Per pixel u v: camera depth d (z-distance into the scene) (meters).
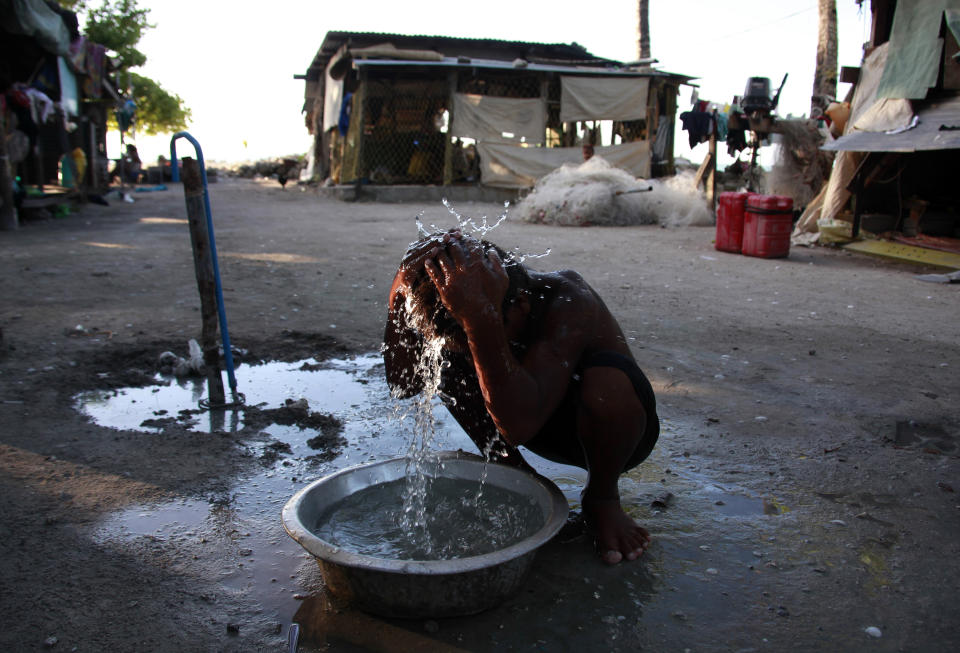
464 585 1.94
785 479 3.02
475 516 2.41
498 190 19.59
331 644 1.90
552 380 2.08
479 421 2.55
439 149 20.38
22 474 2.89
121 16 30.84
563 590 2.18
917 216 11.19
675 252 10.59
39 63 13.48
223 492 2.81
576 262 9.32
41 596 2.09
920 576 2.29
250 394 4.02
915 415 3.82
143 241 10.27
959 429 3.64
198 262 3.65
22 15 11.11
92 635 1.93
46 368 4.27
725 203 10.54
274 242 10.34
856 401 4.04
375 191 19.11
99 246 9.62
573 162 19.56
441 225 13.45
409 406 3.87
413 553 2.16
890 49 10.23
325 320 5.69
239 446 3.27
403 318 2.37
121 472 2.95
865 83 11.09
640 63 20.12
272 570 2.27
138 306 5.99
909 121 9.84
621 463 2.28
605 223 15.03
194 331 5.22
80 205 16.30
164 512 2.63
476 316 1.84
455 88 19.02
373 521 2.36
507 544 2.23
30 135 12.52
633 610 2.08
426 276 1.96
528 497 2.41
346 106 19.72
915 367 4.75
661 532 2.54
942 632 2.01
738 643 1.95
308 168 28.72
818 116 13.97
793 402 4.01
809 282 8.22
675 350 5.07
